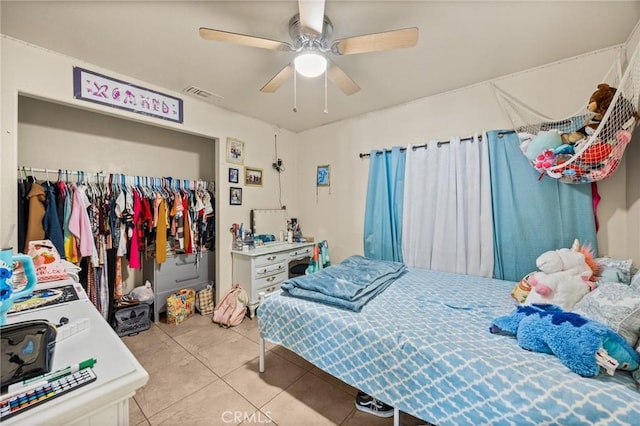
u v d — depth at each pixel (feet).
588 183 6.15
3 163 5.62
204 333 8.29
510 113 7.18
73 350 2.28
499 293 5.97
